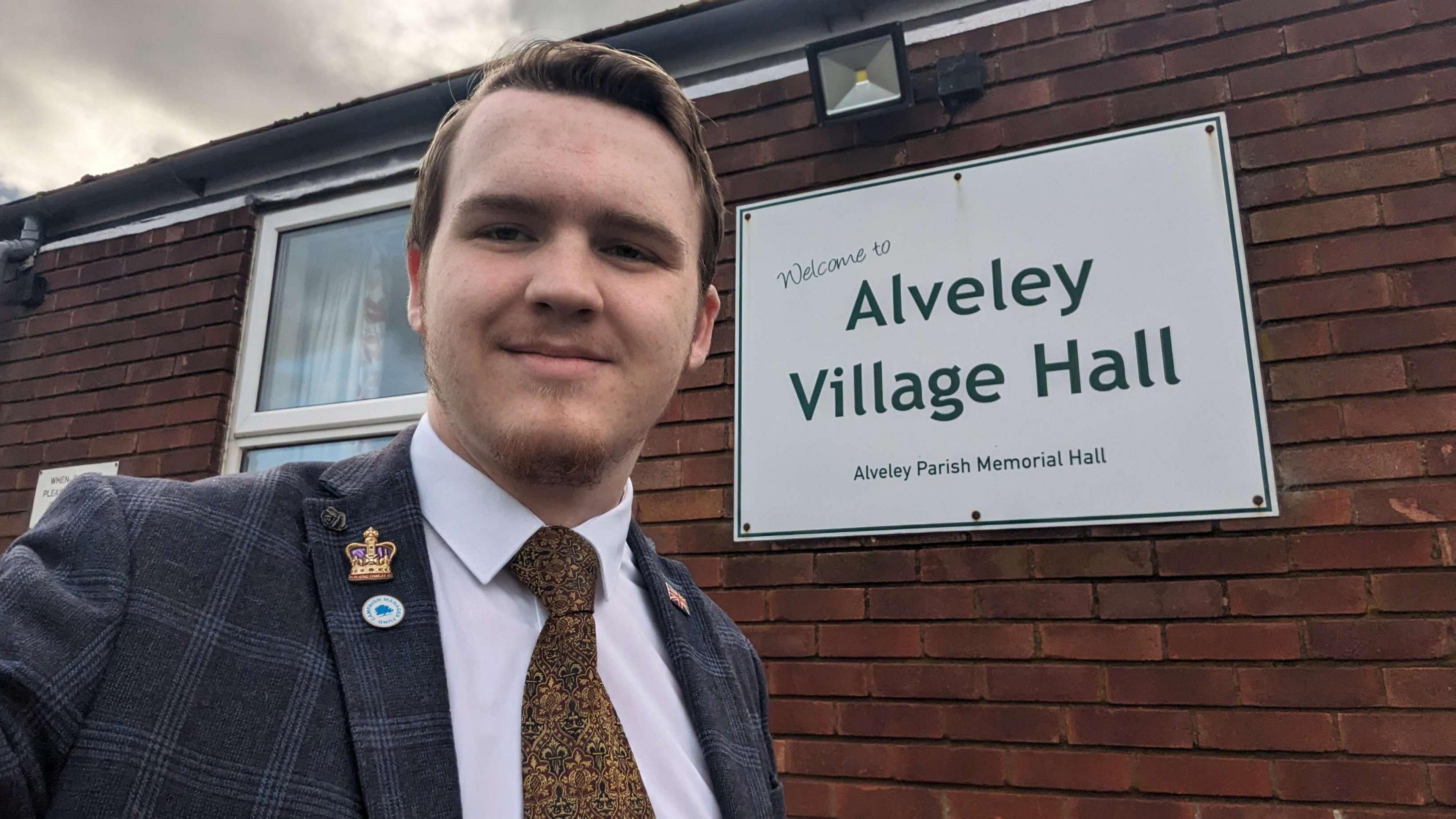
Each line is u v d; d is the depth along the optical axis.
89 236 3.62
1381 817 1.73
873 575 2.22
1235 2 2.24
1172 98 2.24
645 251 0.95
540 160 0.90
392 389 3.09
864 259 2.43
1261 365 2.02
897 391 2.30
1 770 0.56
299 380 3.21
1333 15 2.15
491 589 0.89
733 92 2.73
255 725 0.67
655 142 0.99
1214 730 1.87
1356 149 2.06
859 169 2.52
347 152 3.31
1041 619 2.05
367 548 0.85
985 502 2.15
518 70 0.98
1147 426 2.06
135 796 0.60
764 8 2.65
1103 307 2.16
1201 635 1.93
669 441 2.51
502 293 0.87
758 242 2.57
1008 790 1.98
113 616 0.65
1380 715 1.78
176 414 3.18
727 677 1.15
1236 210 2.11
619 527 1.06
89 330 3.46
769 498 2.35
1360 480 1.90
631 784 0.81
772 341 2.47
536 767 0.77
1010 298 2.25
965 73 2.42
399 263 3.22
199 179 3.46
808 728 2.17
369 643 0.77
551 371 0.86
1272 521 1.93
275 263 3.34
